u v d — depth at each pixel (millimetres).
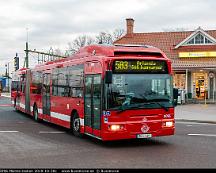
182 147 12102
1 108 31547
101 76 12180
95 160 10070
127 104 11984
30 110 22172
